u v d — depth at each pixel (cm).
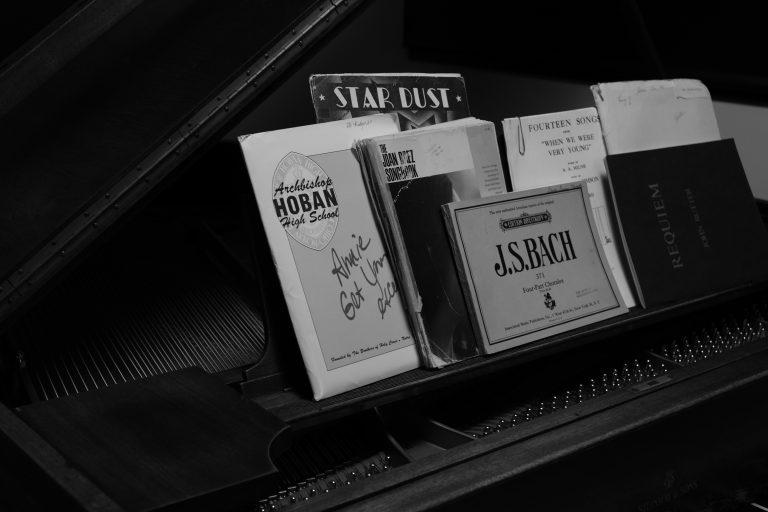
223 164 250
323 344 157
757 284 211
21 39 201
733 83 300
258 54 165
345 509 136
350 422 179
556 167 194
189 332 192
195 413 139
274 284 161
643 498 169
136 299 202
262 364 159
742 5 276
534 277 178
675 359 206
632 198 197
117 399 144
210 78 161
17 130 146
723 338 215
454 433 165
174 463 124
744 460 188
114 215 158
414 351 167
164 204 247
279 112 359
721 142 215
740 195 213
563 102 368
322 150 165
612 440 161
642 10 306
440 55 409
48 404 142
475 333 170
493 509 146
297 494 155
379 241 168
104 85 151
